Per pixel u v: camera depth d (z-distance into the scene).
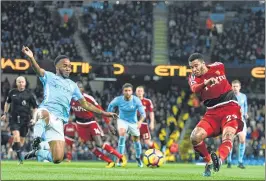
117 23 36.94
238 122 9.20
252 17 38.28
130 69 30.23
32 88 32.69
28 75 32.62
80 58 34.25
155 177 9.21
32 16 36.19
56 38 35.84
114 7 37.81
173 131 29.19
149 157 14.28
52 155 9.21
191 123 31.20
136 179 8.56
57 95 9.12
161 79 34.16
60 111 9.16
